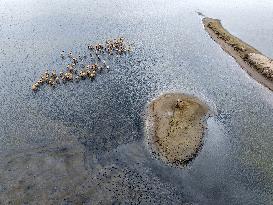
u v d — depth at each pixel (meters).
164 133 44.75
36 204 36.28
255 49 66.75
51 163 41.12
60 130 46.59
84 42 69.62
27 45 68.50
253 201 37.03
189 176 39.59
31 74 59.06
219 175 39.81
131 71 59.75
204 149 42.97
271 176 39.88
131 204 36.50
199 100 52.00
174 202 36.81
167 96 52.34
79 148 43.50
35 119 48.75
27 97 53.41
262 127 47.28
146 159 41.66
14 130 46.84
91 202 36.62
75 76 58.00
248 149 43.44
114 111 49.91
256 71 60.09
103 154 42.53
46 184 38.50
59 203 36.41
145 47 68.31
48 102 52.19
